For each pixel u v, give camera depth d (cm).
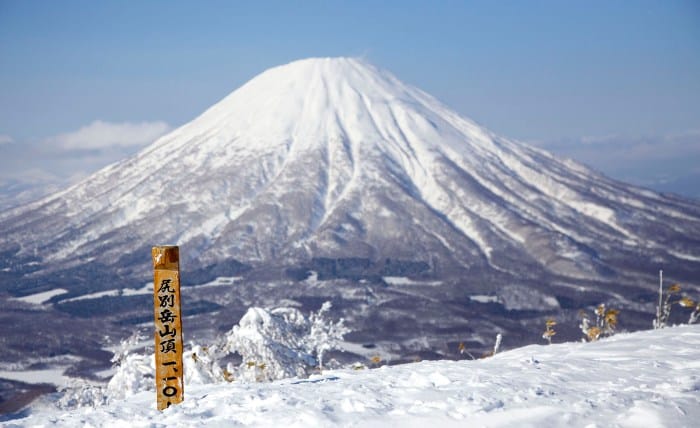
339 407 679
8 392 6531
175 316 815
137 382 1586
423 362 1062
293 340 1678
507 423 590
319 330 1703
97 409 829
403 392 734
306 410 665
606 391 689
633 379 753
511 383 748
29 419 752
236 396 786
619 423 566
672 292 1456
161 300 812
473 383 759
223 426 649
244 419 667
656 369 813
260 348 1620
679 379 709
